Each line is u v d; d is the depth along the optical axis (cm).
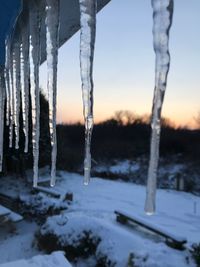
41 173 1781
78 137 2330
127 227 868
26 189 1548
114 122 3028
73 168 2102
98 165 2475
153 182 91
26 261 436
